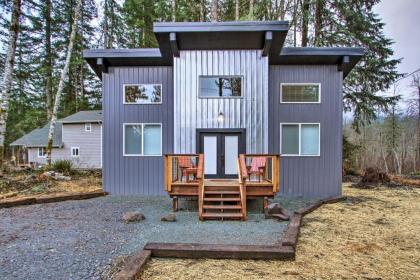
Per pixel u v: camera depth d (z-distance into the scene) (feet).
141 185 33.24
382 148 85.56
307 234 18.39
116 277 11.14
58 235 17.24
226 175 30.07
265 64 30.14
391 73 51.29
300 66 32.73
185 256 14.07
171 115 33.27
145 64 33.12
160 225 19.97
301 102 32.65
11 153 89.15
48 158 40.42
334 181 32.48
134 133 33.47
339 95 32.55
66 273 12.00
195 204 27.09
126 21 64.54
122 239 16.60
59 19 55.52
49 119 78.54
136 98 33.47
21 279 11.45
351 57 30.89
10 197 28.17
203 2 57.36
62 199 28.60
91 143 70.18
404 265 13.73
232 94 30.35
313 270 12.94
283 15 48.52
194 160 29.53
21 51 63.31
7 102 34.32
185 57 30.30
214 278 12.00
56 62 76.38
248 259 14.03
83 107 86.33
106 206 26.20
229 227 19.63
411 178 49.88
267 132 29.99
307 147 32.65
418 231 19.40
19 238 16.60
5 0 38.01
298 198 31.14
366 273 12.76
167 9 59.47
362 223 21.31
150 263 13.43
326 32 47.16
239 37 27.91
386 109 52.70
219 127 30.09
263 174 27.17
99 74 34.88
